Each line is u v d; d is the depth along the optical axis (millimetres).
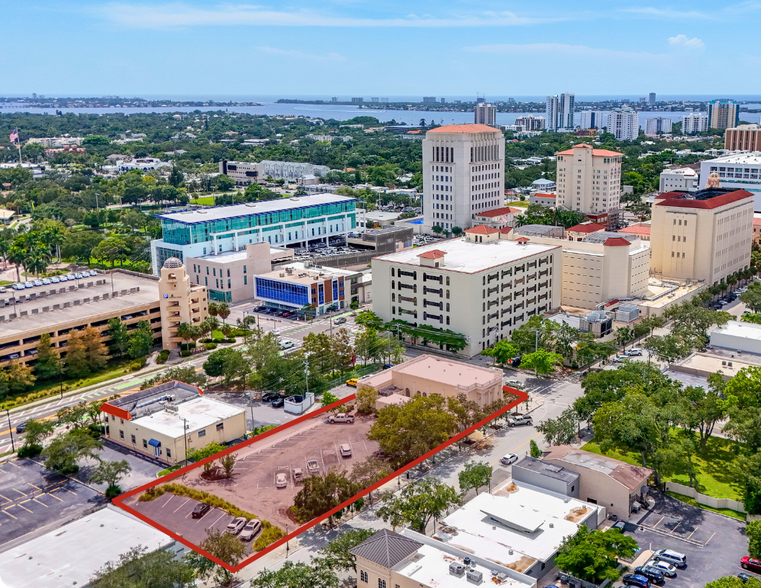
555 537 128250
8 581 116062
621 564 128625
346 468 160375
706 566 128125
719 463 168000
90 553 124125
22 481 165000
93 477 154875
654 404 171000
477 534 129500
